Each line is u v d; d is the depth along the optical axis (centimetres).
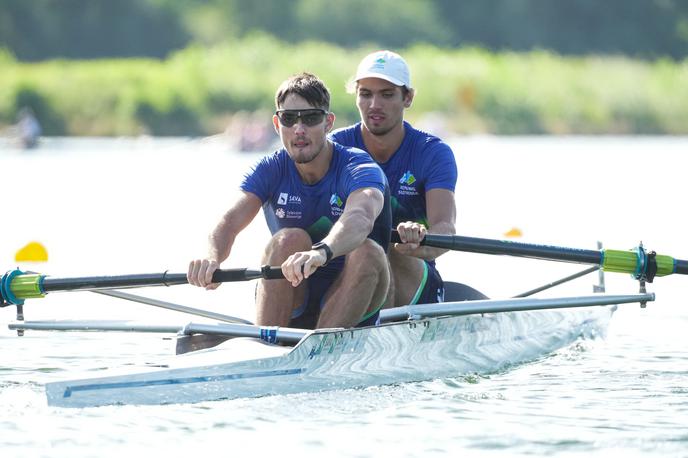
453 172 2947
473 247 2653
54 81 19412
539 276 4478
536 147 16700
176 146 18000
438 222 2841
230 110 19775
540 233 5831
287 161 2598
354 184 2486
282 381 2173
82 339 3003
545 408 2123
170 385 2070
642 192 8719
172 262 4816
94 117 19375
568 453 1812
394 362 2372
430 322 2447
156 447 1812
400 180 2970
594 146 17075
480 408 2123
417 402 2170
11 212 7306
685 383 2391
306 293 2538
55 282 2503
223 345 2252
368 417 2033
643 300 2788
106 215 7169
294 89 2466
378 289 2448
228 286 4275
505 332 2692
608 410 2111
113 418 1969
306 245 2444
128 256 5034
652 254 2742
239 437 1878
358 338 2283
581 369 2583
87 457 1759
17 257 4709
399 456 1788
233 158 15138
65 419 1956
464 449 1831
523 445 1855
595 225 6225
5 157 14725
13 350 2798
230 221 2556
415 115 19925
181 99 19562
